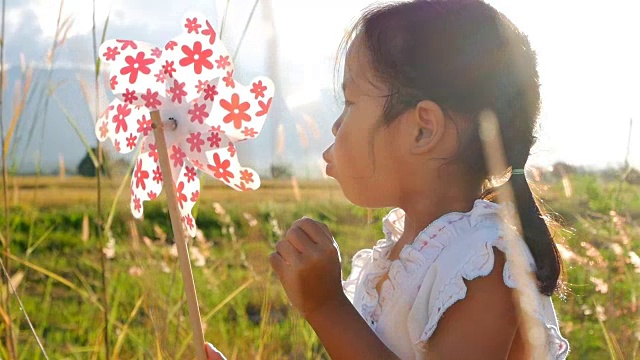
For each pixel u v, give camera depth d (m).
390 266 1.45
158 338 2.39
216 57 1.44
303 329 2.76
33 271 4.11
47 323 3.52
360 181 1.44
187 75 1.44
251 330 3.05
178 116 1.45
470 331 1.28
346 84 1.46
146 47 1.43
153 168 1.49
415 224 1.45
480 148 1.37
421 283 1.36
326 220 3.25
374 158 1.42
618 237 2.88
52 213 4.74
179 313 2.52
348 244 3.01
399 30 1.39
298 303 1.36
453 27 1.38
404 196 1.44
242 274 3.56
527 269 1.30
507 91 1.39
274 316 2.97
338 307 1.35
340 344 1.33
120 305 3.34
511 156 1.41
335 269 1.36
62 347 3.19
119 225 3.22
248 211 2.85
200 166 1.47
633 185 3.27
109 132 1.45
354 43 1.45
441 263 1.34
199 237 3.23
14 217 2.86
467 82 1.36
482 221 1.35
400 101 1.38
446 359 1.28
